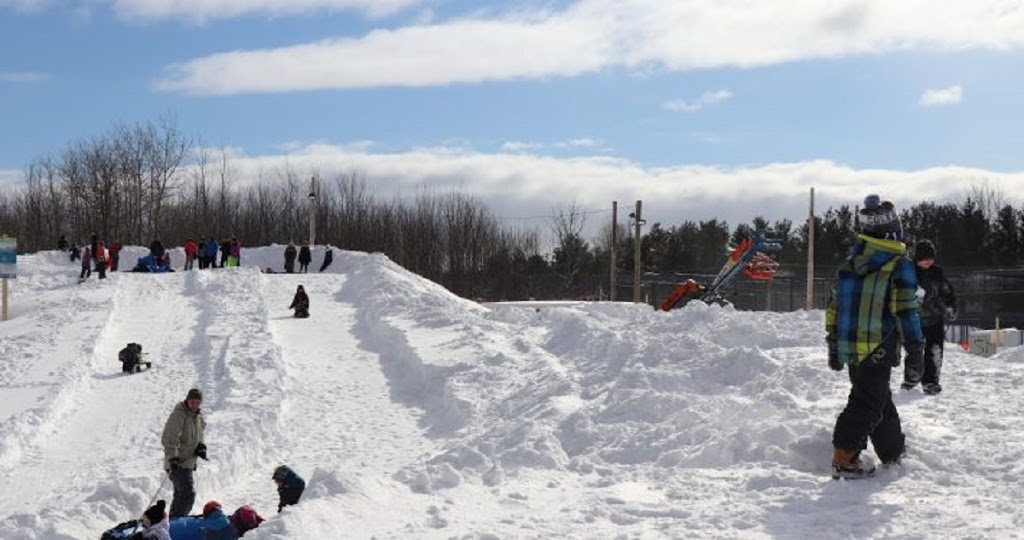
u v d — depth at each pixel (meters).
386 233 80.12
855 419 7.86
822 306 52.94
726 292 34.62
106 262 40.88
